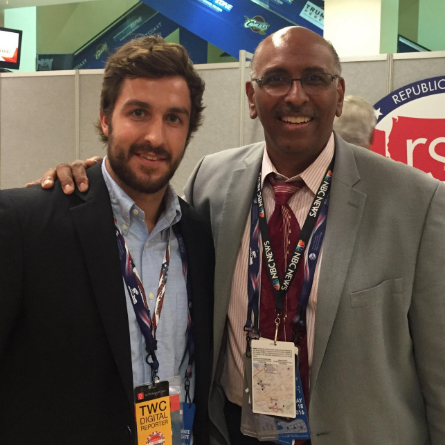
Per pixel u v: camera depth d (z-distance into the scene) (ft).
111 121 3.89
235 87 12.41
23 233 3.52
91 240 3.68
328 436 3.94
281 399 4.07
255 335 4.23
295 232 4.33
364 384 3.87
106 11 23.80
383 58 11.09
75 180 3.97
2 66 15.98
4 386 3.52
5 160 14.67
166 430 3.84
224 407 4.59
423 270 3.90
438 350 3.91
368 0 16.48
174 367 4.07
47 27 24.45
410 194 4.06
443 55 10.66
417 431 4.13
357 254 4.00
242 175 4.80
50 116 14.25
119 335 3.61
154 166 3.82
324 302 3.91
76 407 3.52
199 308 4.25
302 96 4.01
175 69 3.80
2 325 3.37
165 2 19.85
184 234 4.37
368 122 6.51
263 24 19.15
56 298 3.50
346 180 4.25
